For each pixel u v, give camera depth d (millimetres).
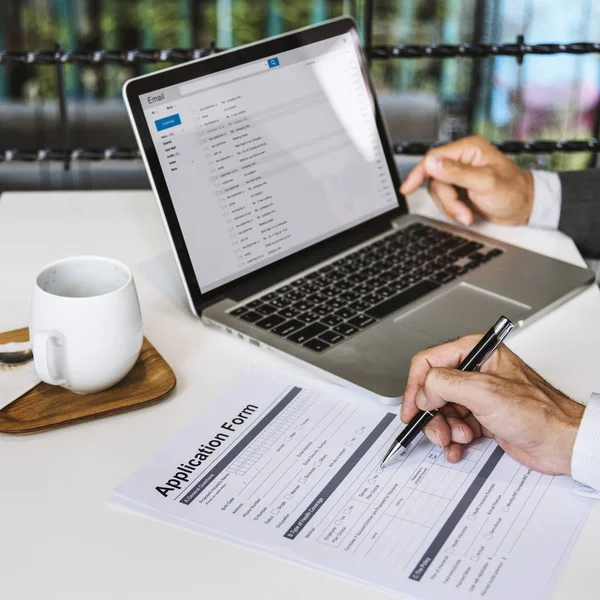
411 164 1354
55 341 677
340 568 548
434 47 1258
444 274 946
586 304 910
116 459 652
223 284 883
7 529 576
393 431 690
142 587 533
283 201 950
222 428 691
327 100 1004
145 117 838
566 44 1247
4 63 1227
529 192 1099
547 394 658
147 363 767
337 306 874
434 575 544
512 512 604
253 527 583
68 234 1066
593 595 533
